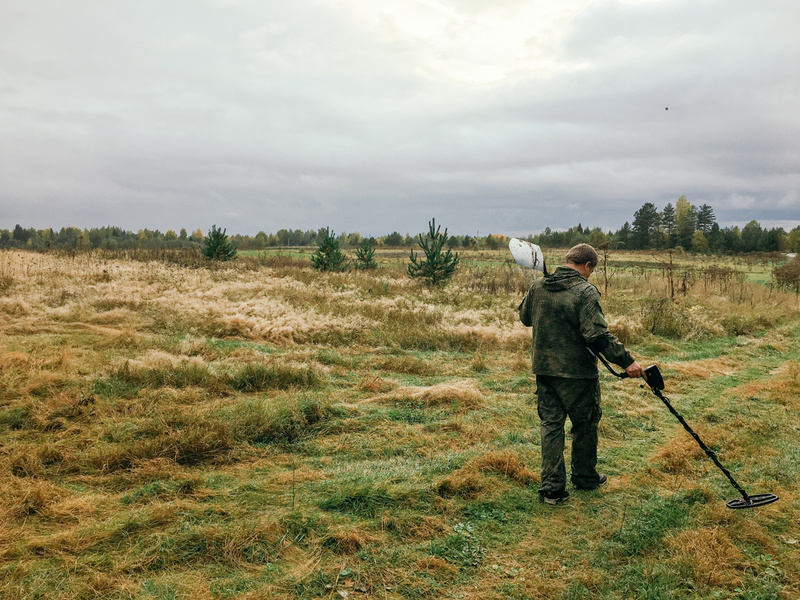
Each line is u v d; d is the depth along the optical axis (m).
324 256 22.17
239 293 14.09
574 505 3.76
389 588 2.70
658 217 78.88
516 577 2.88
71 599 2.43
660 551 3.16
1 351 6.74
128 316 10.16
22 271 15.27
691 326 12.11
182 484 3.70
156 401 5.43
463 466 4.21
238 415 5.06
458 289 17.41
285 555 2.91
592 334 3.68
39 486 3.38
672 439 5.30
